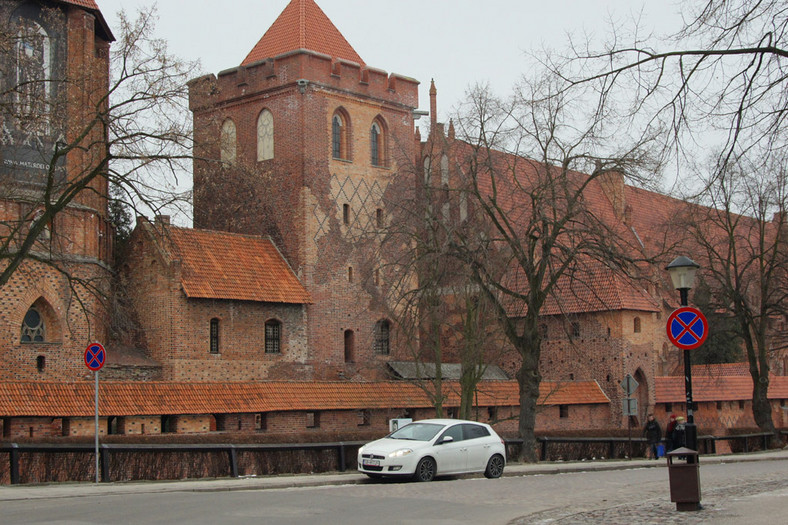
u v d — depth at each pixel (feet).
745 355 262.88
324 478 99.96
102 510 67.31
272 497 77.61
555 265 172.14
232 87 206.49
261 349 182.19
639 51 46.14
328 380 190.60
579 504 72.54
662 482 95.25
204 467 105.40
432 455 98.78
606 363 202.59
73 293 132.87
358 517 64.08
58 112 121.60
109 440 124.67
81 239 158.61
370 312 200.54
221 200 193.57
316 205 195.62
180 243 177.68
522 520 62.13
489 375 205.87
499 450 105.70
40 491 83.87
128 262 177.06
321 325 192.44
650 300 210.38
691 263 75.97
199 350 172.04
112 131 113.91
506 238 144.46
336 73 201.87
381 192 207.62
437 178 195.42
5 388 128.26
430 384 182.19
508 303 164.55
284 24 210.59
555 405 193.16
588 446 151.02
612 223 253.03
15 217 147.33
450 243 142.51
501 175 149.89
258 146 203.21
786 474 101.14
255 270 186.29
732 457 156.66
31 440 115.65
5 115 119.55
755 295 247.70
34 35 122.62
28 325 153.48
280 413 161.38
